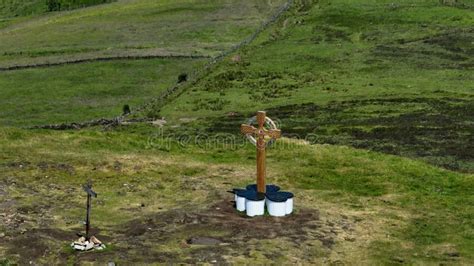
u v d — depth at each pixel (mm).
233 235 25781
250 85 91312
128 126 72938
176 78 97750
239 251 24172
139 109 81688
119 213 28266
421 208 31000
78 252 23312
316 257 24188
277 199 28172
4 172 33406
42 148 38875
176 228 26359
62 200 29672
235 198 29562
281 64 102812
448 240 26672
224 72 98938
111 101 86938
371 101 75625
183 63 105938
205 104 81938
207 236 25484
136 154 39281
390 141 52094
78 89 93125
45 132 42594
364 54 105875
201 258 23328
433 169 37969
